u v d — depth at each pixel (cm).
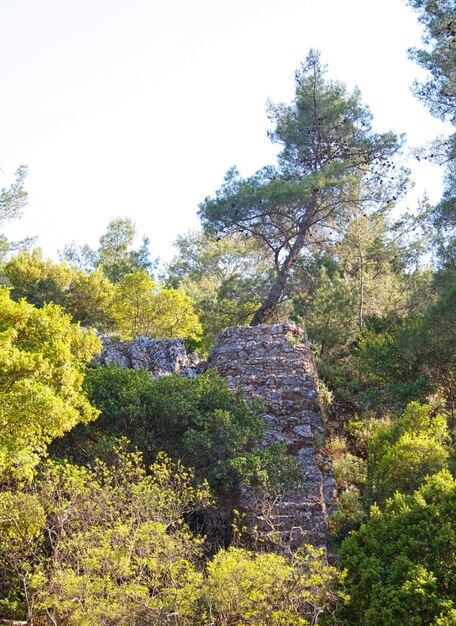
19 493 1250
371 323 2720
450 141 2608
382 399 2164
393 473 1584
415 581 968
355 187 2906
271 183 2927
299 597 1006
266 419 1831
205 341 2931
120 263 4238
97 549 1075
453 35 2581
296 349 2058
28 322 1284
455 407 2139
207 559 1272
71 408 1186
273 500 1571
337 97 3184
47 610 1120
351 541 1112
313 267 3134
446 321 2077
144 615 988
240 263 4003
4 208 3228
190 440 1563
